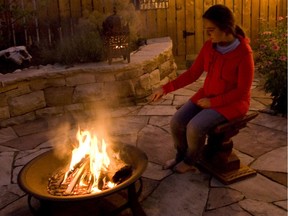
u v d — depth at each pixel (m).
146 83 5.96
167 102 5.96
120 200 3.39
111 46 5.61
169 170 3.91
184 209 3.30
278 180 3.67
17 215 3.34
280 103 5.21
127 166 3.12
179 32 7.66
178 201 3.41
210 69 3.51
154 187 3.63
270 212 3.21
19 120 5.37
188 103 3.78
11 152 4.52
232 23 3.26
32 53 6.63
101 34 6.04
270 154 4.17
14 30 6.87
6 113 5.25
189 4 7.53
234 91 3.37
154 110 5.64
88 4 7.12
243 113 3.49
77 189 3.12
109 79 5.68
